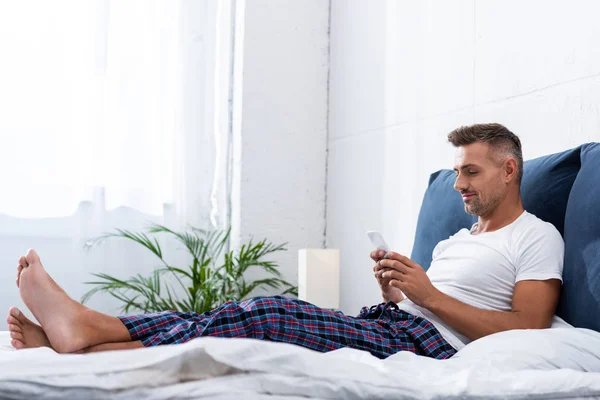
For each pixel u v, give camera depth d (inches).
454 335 71.9
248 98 159.2
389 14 140.8
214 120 160.6
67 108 147.0
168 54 156.4
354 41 155.1
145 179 153.2
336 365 45.7
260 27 160.9
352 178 153.8
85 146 148.3
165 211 155.7
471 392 46.4
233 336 60.8
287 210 161.5
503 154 81.0
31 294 63.1
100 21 150.3
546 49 99.1
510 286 76.1
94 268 149.0
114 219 150.5
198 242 149.1
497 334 63.9
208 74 160.1
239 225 157.0
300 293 138.1
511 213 81.2
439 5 124.4
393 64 138.8
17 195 143.3
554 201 80.8
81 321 61.5
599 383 49.9
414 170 130.3
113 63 151.2
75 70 147.9
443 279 79.8
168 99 156.0
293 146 162.9
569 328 66.7
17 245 143.3
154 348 44.6
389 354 66.4
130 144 152.2
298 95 163.8
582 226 72.9
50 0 146.6
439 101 123.5
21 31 144.3
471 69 115.0
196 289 143.5
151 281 148.4
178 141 157.1
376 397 44.3
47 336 64.3
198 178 158.7
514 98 105.0
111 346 61.7
